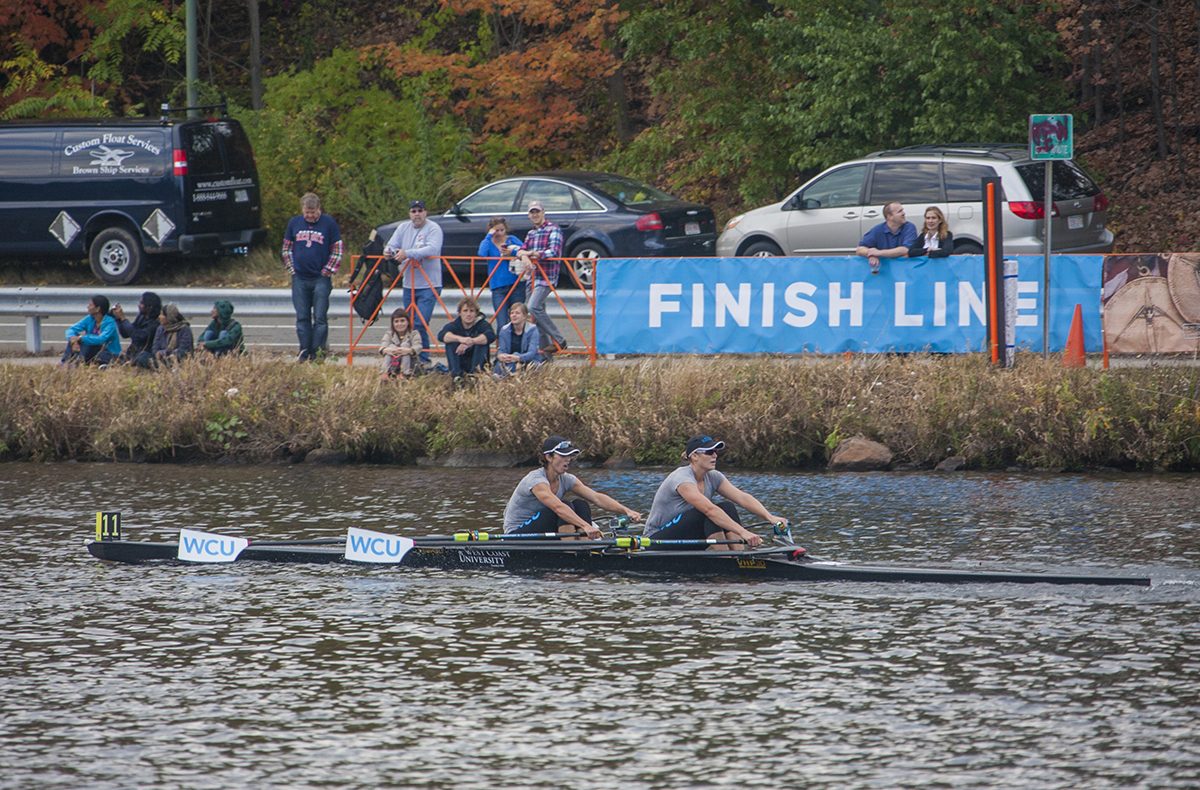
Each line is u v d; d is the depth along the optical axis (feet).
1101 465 191.62
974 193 243.19
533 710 102.53
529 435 204.54
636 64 390.21
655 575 142.20
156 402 216.54
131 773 91.61
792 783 88.28
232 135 315.99
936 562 141.18
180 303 255.50
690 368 209.15
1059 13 301.84
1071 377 195.83
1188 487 177.37
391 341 221.25
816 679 108.06
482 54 376.89
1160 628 119.14
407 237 231.71
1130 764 90.12
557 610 129.70
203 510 175.42
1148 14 334.24
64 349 261.24
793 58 303.68
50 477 201.16
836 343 216.74
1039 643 115.65
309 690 107.76
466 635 121.80
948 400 196.03
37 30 389.80
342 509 174.70
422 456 210.38
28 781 90.43
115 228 304.71
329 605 132.67
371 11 437.17
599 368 214.07
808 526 159.43
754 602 130.72
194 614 129.80
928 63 290.15
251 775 91.09
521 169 373.61
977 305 211.41
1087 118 336.49
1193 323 205.57
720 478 144.15
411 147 361.71
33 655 117.08
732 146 321.32
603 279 222.07
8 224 310.24
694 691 105.91
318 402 214.48
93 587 140.05
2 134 310.24
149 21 392.27
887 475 190.70
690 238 279.08
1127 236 294.25
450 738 97.25
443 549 146.92
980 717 98.99
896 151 255.91
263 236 323.98
